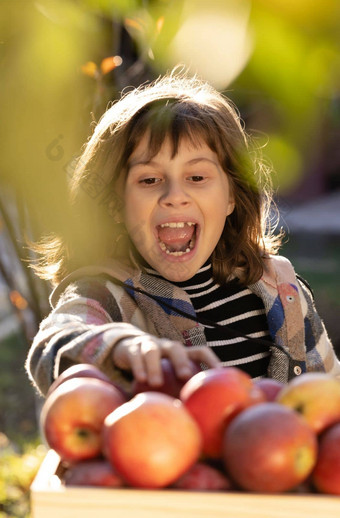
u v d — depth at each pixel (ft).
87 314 5.53
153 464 3.10
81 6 3.71
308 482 3.35
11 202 9.88
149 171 6.07
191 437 3.21
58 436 3.50
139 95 6.55
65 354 4.61
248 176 6.61
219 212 6.22
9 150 6.00
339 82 2.75
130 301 6.14
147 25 5.01
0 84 5.00
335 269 31.55
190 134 6.05
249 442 3.16
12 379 20.17
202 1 2.71
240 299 6.73
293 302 6.77
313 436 3.24
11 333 23.52
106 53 6.56
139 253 6.53
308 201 38.06
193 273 6.17
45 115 5.58
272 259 7.11
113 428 3.19
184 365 3.91
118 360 4.32
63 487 3.13
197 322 6.24
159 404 3.25
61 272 6.84
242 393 3.48
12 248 10.56
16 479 13.03
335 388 3.55
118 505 3.04
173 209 5.98
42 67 4.05
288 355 6.51
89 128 7.12
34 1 3.69
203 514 3.00
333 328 23.31
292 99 2.71
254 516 2.98
